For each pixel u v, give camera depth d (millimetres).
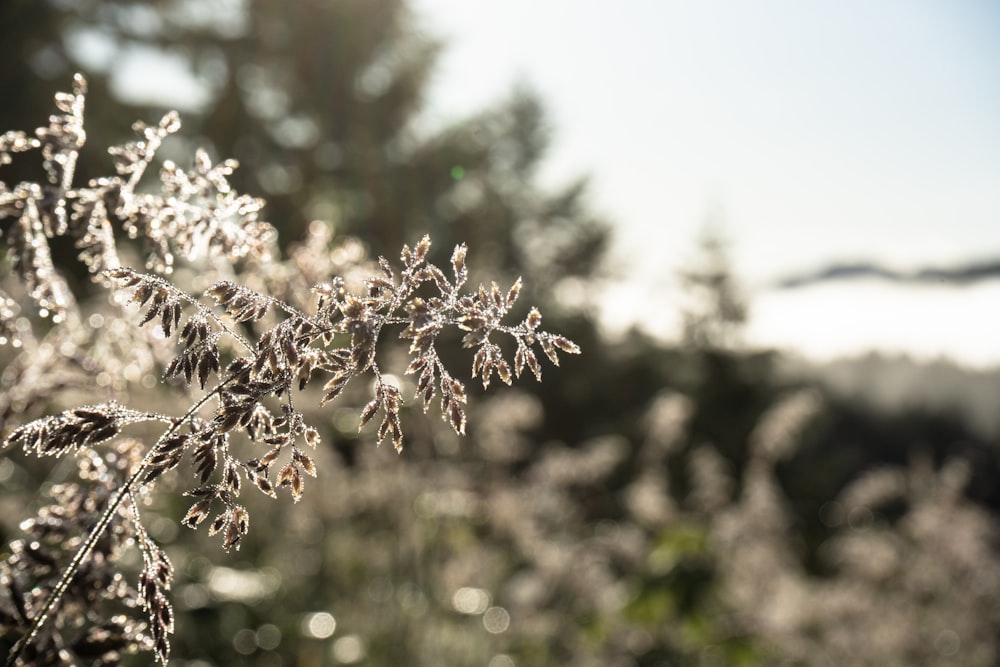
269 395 1056
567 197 28266
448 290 1114
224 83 20203
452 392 1074
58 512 1302
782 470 17141
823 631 6484
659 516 7078
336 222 16391
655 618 6195
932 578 7230
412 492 4984
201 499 1019
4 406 1608
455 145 22984
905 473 8500
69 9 16219
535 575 5820
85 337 1671
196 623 4406
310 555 5449
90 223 1409
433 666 4867
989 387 19797
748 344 25969
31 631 1101
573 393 20906
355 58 21531
